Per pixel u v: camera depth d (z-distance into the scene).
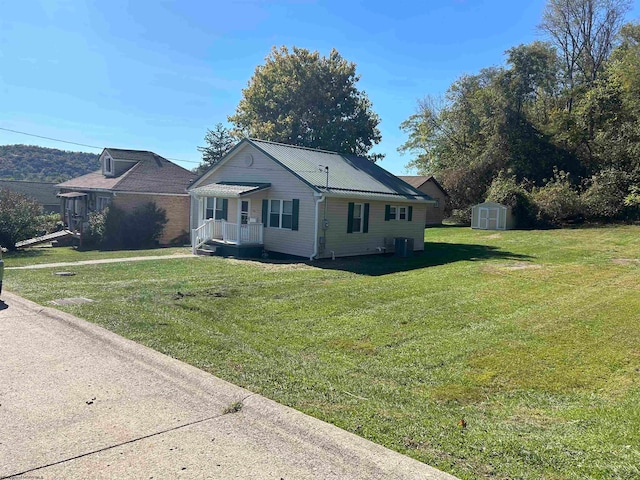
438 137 43.88
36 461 3.29
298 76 36.84
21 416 3.98
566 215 28.75
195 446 3.54
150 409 4.18
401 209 20.28
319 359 6.21
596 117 31.23
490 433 4.01
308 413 4.16
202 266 14.76
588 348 6.89
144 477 3.11
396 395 5.03
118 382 4.80
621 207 27.59
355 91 38.78
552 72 34.69
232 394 4.47
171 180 26.58
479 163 34.59
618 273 13.42
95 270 13.44
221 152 49.31
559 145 32.94
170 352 5.80
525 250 19.27
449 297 10.22
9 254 18.62
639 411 4.71
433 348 6.83
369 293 10.50
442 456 3.46
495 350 6.79
